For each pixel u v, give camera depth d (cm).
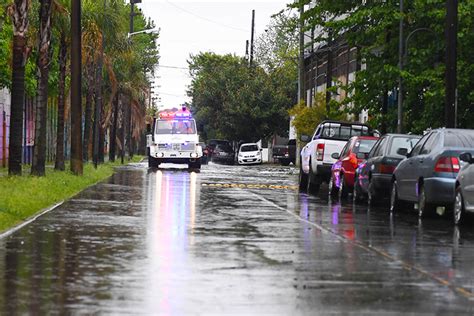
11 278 2255
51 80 10406
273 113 18700
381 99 7912
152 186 6838
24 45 6078
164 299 1992
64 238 3144
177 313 1839
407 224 3978
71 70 7475
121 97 16138
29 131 12456
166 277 2302
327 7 7806
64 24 7938
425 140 4500
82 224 3650
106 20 9500
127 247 2909
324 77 15900
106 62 11094
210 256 2717
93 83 11206
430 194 4128
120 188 6462
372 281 2277
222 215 4219
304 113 12425
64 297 2000
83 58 9881
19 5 6006
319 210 4725
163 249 2869
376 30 7256
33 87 9944
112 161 14238
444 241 3266
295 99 19225
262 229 3575
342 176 5756
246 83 18888
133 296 2023
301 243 3102
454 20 5338
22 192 4759
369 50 7588
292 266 2525
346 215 4431
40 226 3556
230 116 18862
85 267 2456
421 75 6988
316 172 6550
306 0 7956
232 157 18175
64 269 2416
